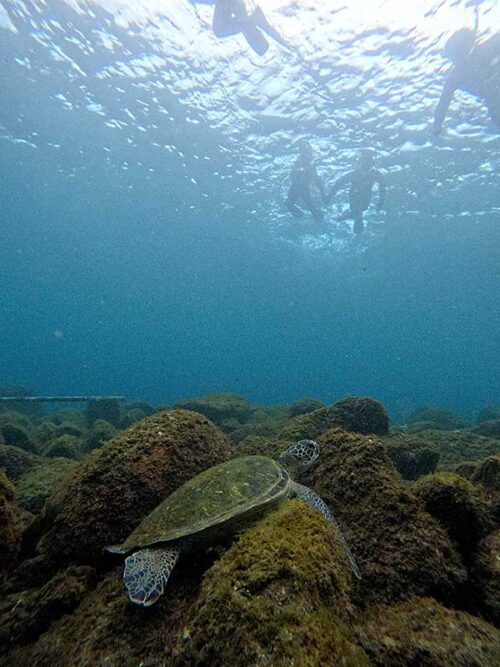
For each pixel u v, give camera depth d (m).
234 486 3.29
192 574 2.93
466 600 2.72
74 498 3.53
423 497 3.36
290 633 1.83
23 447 9.01
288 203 18.72
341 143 18.92
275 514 2.92
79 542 3.32
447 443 8.28
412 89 14.89
